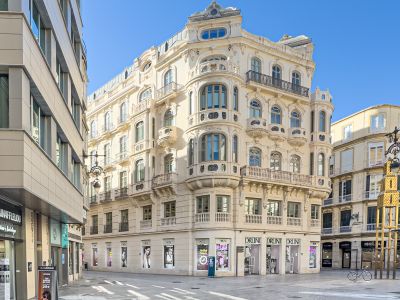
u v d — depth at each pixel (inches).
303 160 1227.9
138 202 1283.2
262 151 1144.2
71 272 914.7
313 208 1245.7
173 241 1124.5
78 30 772.0
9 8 377.4
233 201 1062.4
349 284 791.7
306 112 1253.1
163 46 1299.2
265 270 1090.7
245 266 1063.0
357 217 1567.4
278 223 1134.4
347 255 1610.5
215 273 1012.5
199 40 1144.8
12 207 458.3
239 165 1069.1
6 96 380.2
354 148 1651.1
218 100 1068.5
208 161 1036.5
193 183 1056.8
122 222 1376.7
